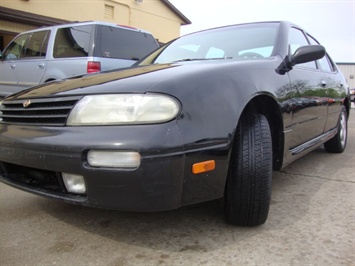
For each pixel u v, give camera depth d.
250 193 2.11
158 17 16.78
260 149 2.12
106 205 1.80
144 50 6.34
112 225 2.33
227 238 2.13
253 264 1.85
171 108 1.78
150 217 2.44
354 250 1.99
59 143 1.86
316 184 3.24
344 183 3.28
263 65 2.44
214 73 2.05
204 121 1.85
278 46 2.81
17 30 11.28
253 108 2.31
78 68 5.55
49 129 1.96
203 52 3.06
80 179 1.86
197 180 1.84
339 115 4.33
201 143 1.82
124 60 5.89
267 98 2.36
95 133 1.79
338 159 4.33
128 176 1.72
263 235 2.17
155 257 1.93
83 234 2.21
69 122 1.91
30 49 6.40
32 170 2.15
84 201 1.85
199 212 2.50
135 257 1.93
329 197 2.88
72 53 5.70
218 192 1.96
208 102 1.90
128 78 2.02
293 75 2.75
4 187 3.12
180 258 1.92
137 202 1.76
